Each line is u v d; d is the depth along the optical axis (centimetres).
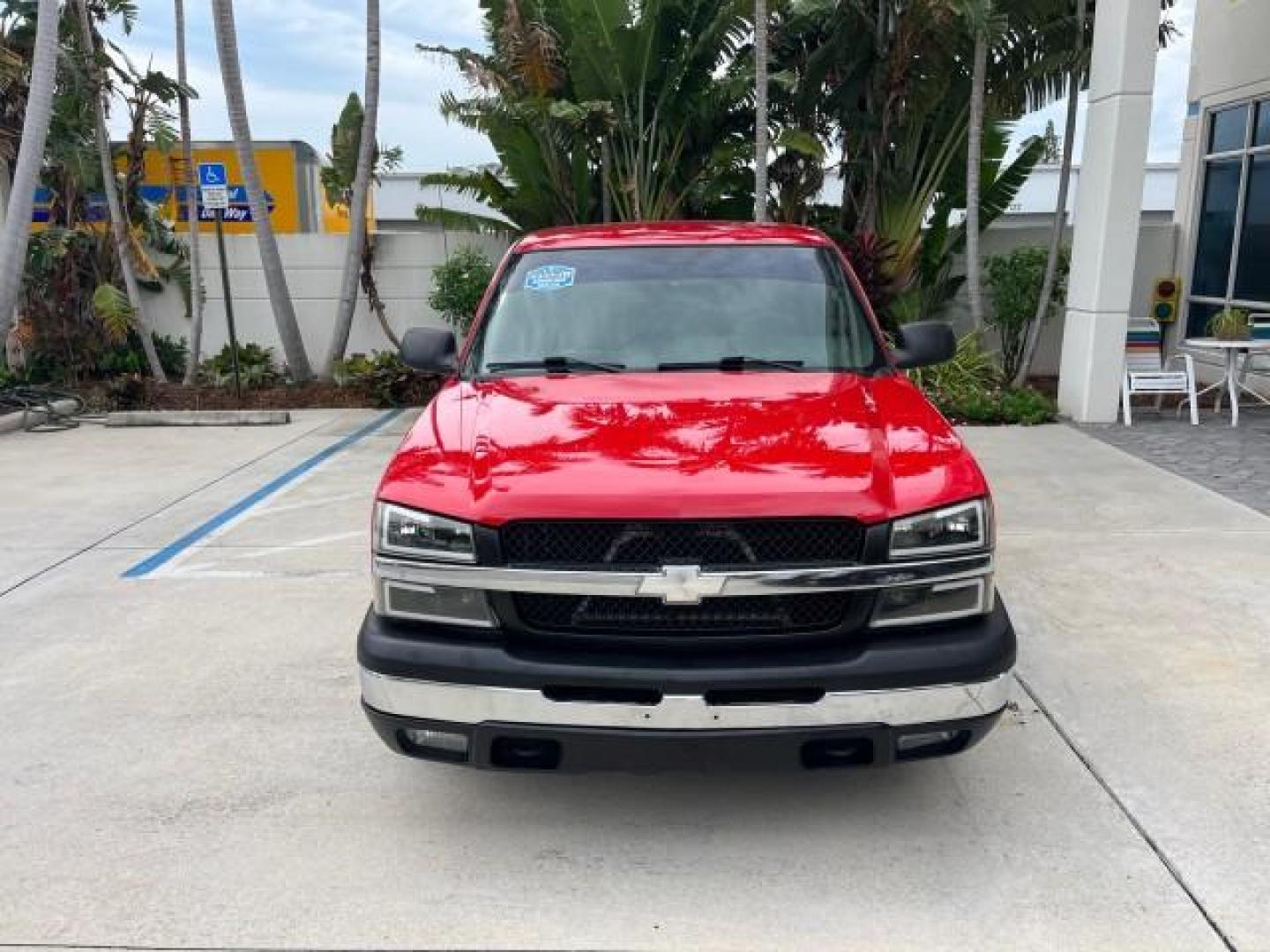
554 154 1229
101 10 1170
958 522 301
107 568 609
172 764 378
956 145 1170
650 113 1193
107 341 1258
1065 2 1024
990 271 1167
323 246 1289
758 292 439
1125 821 332
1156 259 1290
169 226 1328
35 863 320
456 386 404
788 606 296
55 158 1175
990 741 384
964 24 1023
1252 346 973
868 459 312
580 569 292
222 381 1246
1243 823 329
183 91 1179
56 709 425
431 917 293
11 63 1108
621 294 441
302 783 365
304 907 298
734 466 305
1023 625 494
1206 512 679
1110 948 275
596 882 307
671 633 296
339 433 1024
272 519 710
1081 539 626
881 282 1141
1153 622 495
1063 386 1042
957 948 276
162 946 282
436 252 1299
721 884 305
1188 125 1265
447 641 302
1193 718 399
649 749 293
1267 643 468
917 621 298
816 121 1226
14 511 741
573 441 328
